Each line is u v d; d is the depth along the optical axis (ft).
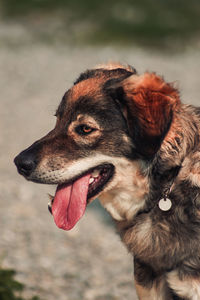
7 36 94.89
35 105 59.06
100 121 15.19
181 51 88.74
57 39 94.22
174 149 14.65
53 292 21.76
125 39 93.50
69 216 15.43
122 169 15.38
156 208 15.05
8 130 49.90
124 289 23.02
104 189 15.57
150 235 15.25
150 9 107.14
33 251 25.84
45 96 62.80
